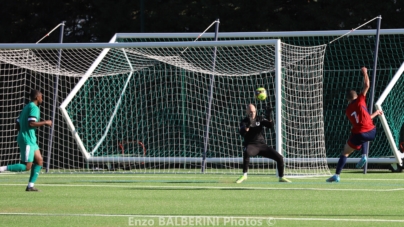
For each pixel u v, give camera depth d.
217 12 87.06
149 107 76.56
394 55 80.69
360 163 49.81
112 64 69.38
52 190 42.53
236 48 72.75
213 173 58.75
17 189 43.22
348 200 36.34
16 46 56.94
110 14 91.12
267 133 74.00
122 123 68.69
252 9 86.69
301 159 57.56
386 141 70.94
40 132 80.19
